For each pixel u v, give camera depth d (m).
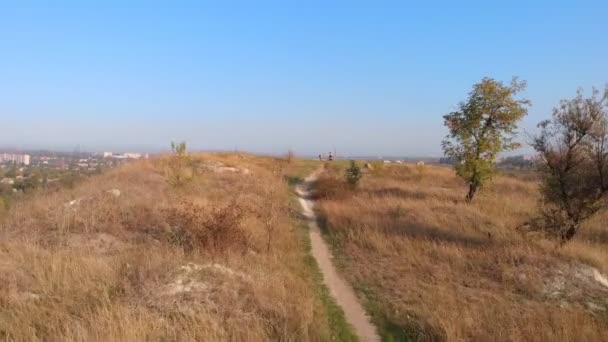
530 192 27.95
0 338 7.57
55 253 11.01
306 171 38.66
